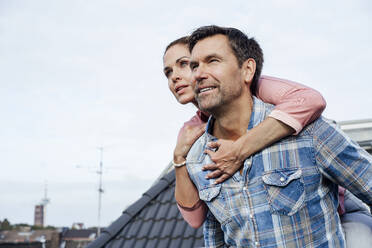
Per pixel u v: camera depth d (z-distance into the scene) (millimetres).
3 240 51688
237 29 1812
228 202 1795
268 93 1837
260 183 1708
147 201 5887
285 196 1672
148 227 5402
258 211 1709
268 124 1683
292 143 1703
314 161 1685
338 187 1873
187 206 2035
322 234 1683
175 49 2395
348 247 1803
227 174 1768
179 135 2131
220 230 2027
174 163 2045
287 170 1678
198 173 1921
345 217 1938
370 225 1859
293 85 1787
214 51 1722
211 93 1725
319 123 1710
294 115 1646
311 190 1680
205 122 2328
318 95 1700
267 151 1710
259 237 1707
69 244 48625
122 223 5625
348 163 1662
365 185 1669
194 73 1790
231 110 1780
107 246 5363
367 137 4430
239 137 1852
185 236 4988
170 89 2479
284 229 1673
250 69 1797
